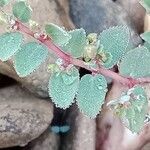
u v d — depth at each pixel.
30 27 0.06
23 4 0.06
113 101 0.07
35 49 0.07
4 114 0.10
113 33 0.07
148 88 0.08
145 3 0.07
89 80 0.07
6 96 0.10
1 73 0.10
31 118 0.10
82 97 0.07
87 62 0.07
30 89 0.10
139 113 0.07
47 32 0.06
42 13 0.10
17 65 0.07
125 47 0.07
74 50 0.07
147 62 0.07
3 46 0.06
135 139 0.10
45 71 0.10
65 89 0.07
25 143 0.10
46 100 0.10
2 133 0.10
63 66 0.07
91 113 0.07
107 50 0.07
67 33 0.06
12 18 0.06
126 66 0.07
